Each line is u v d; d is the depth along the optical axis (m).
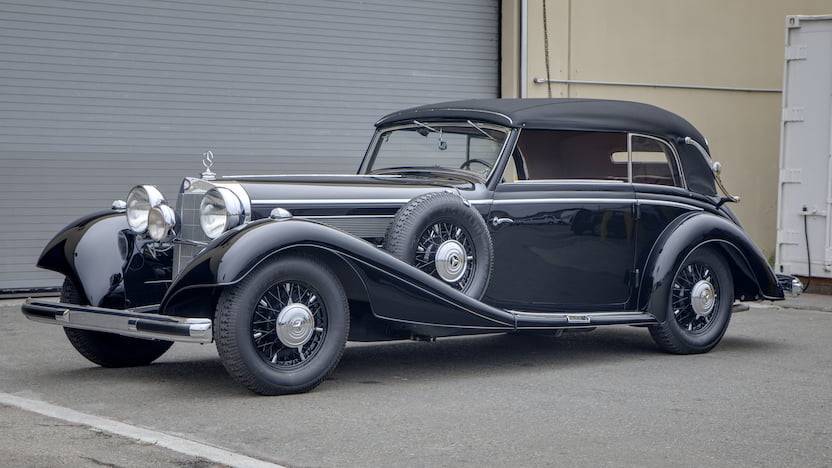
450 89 12.05
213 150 10.57
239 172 10.73
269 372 5.73
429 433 5.00
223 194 5.92
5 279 9.66
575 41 12.71
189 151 10.45
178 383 6.21
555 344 7.92
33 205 9.74
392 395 5.89
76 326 6.05
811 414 5.48
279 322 5.72
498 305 6.86
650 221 7.39
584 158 7.22
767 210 14.26
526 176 6.97
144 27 10.17
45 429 5.00
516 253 6.88
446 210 6.43
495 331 6.59
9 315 8.91
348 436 4.93
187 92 10.42
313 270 5.80
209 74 10.52
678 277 7.44
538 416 5.39
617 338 8.26
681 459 4.59
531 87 12.41
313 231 5.73
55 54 9.77
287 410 5.48
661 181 7.61
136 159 10.18
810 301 10.52
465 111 7.21
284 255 5.73
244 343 5.63
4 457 4.51
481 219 6.57
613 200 7.23
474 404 5.67
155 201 6.31
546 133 7.09
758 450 4.75
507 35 12.28
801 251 11.06
